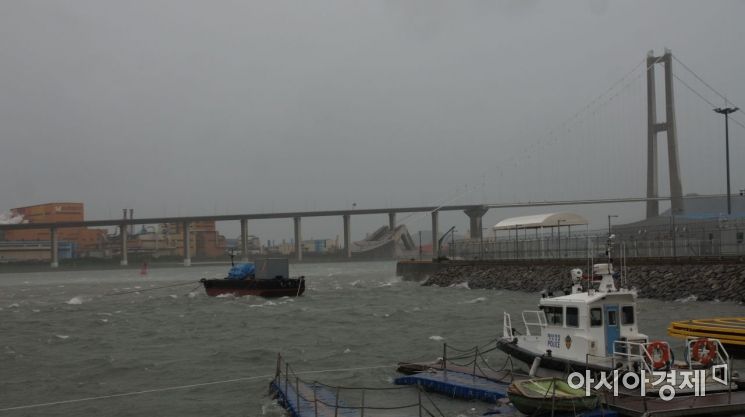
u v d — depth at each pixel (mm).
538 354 26797
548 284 78812
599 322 24906
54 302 90188
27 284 177250
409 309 63656
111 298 94938
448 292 87812
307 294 90312
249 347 41344
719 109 84750
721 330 32625
